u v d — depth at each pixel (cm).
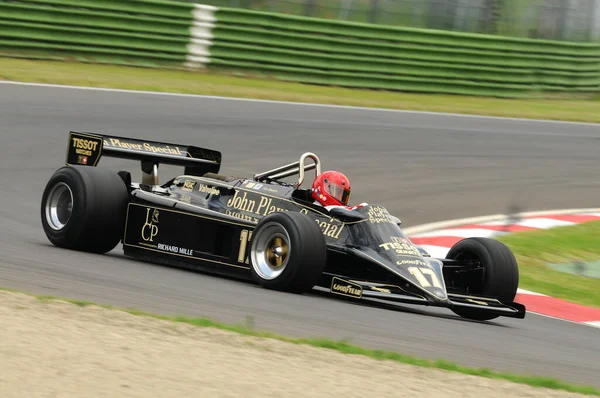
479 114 7731
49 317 1977
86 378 1559
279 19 7731
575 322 3122
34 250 3011
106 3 7212
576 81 9288
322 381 1731
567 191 5719
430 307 3119
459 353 2297
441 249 4028
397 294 2652
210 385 1611
